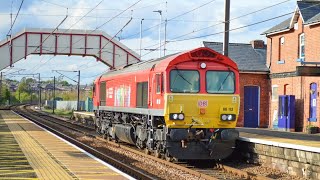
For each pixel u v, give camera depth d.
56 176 12.29
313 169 13.52
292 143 15.04
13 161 15.22
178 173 14.67
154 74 17.67
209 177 13.35
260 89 32.81
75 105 86.50
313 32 27.61
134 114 20.88
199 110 16.66
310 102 27.97
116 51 47.75
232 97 17.02
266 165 15.86
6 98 127.62
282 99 29.59
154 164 16.69
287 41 30.64
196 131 16.69
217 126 16.89
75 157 16.38
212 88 16.92
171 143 16.53
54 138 24.23
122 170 14.55
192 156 16.64
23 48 45.56
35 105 126.25
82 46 46.97
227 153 16.84
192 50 16.83
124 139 22.31
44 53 46.28
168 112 16.45
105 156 17.08
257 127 32.69
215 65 17.06
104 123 26.78
